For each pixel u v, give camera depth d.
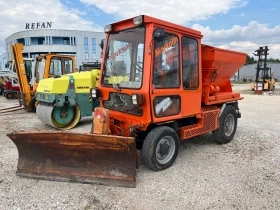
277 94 17.81
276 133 5.95
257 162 4.14
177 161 4.18
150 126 3.81
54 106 6.25
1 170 3.80
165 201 2.96
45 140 3.39
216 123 4.84
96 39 46.41
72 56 9.23
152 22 3.34
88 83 6.81
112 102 4.05
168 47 3.63
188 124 4.45
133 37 3.61
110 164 3.34
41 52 43.31
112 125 4.07
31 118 8.05
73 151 3.38
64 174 3.40
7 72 14.51
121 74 3.81
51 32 42.94
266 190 3.21
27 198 3.00
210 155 4.48
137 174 3.66
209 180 3.49
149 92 3.39
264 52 18.39
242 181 3.46
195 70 4.18
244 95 17.06
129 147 3.20
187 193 3.14
